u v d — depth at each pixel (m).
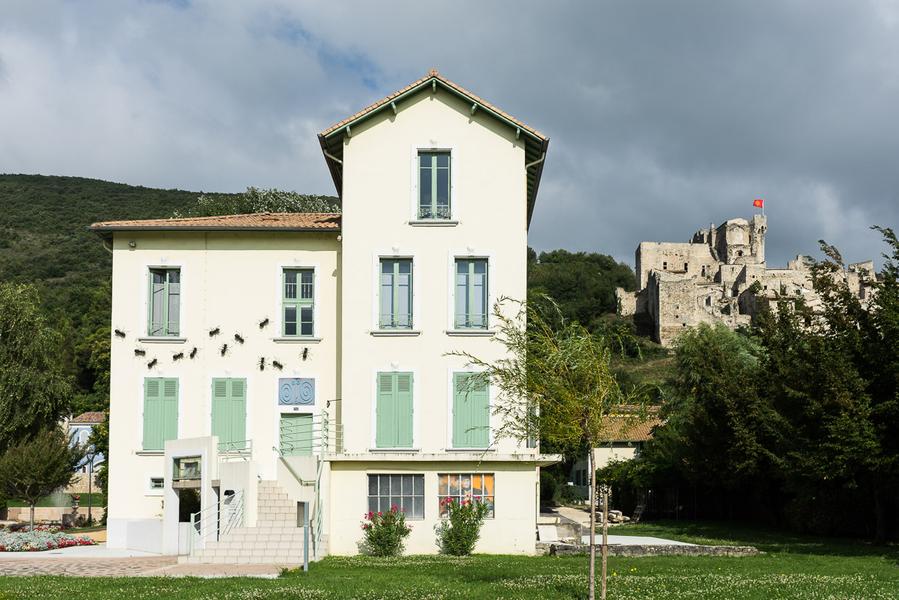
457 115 28.91
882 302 28.53
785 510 37.16
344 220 28.45
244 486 25.92
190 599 16.66
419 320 28.00
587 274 184.25
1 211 164.25
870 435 27.06
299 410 29.75
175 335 30.17
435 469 27.41
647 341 150.00
